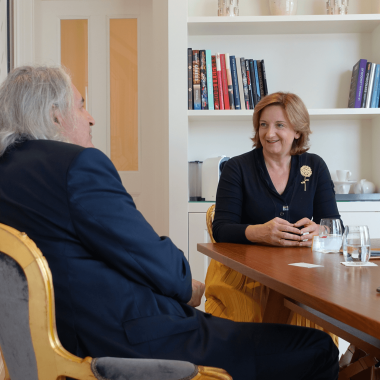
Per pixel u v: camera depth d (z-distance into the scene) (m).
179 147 2.56
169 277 0.89
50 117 0.95
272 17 2.58
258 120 1.90
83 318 0.80
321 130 2.84
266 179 1.81
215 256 1.37
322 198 1.82
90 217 0.80
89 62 3.17
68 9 3.15
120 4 3.14
